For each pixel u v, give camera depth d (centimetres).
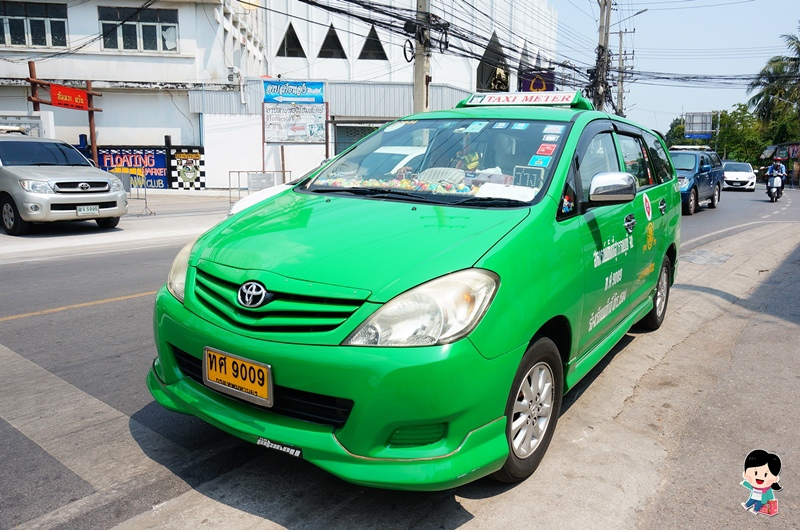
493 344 260
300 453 254
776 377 459
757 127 5097
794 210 1848
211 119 2500
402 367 240
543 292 292
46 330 528
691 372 467
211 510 278
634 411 397
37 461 315
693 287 738
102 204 1142
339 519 273
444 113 436
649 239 466
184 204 1991
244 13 2878
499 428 270
